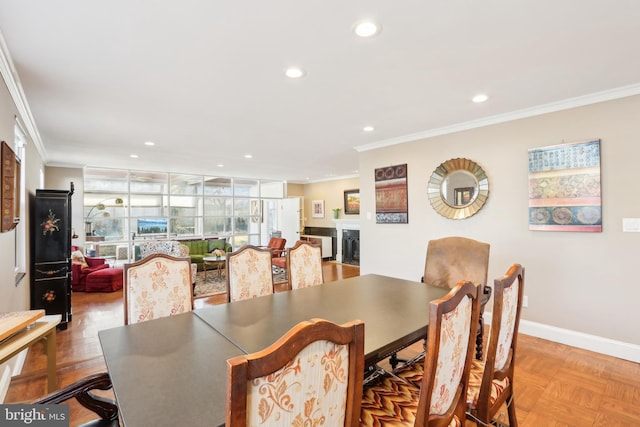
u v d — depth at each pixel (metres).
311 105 2.92
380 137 4.16
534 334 3.12
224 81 2.38
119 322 3.77
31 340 1.63
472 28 1.73
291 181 9.63
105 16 1.58
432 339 1.04
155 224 7.27
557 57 2.06
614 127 2.67
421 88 2.55
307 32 1.75
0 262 2.20
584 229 2.80
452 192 3.68
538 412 2.00
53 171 6.00
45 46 1.86
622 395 2.17
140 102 2.79
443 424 1.17
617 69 2.23
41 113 3.04
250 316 1.78
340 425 0.88
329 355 0.82
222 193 8.36
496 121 3.31
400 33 1.77
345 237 8.38
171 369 1.16
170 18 1.61
